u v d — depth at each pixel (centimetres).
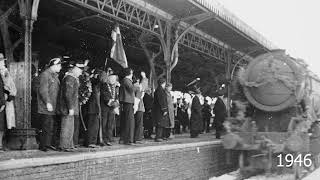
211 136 1645
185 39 1631
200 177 1148
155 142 1151
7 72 833
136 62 2117
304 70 1148
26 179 613
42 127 815
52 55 1579
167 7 1359
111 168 799
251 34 1673
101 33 1627
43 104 818
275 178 1051
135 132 1106
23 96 877
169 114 1230
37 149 842
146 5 1311
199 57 2170
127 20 1256
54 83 841
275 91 1130
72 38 1628
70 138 829
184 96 2012
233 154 1230
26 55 873
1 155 721
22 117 873
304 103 1134
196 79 2533
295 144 1014
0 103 771
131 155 859
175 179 1021
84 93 933
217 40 1883
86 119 991
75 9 1325
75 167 711
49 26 1449
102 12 1153
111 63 1838
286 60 1138
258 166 1102
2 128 793
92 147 922
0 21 962
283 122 1148
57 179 670
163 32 1436
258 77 1151
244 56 2120
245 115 1173
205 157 1191
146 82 1362
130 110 1033
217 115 1511
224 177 1112
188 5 1320
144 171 899
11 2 1088
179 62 2272
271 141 1052
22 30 891
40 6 1292
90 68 1697
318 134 1204
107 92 980
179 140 1282
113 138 1270
